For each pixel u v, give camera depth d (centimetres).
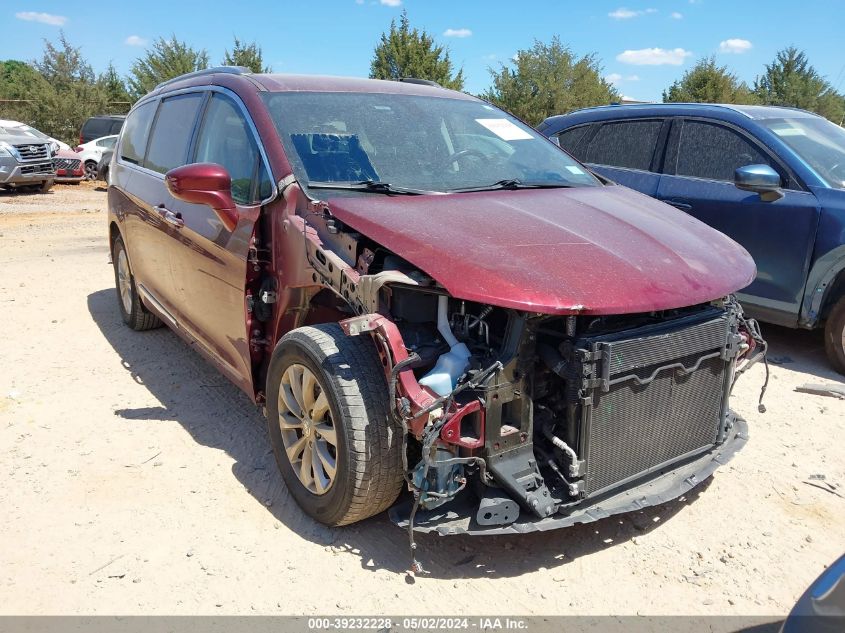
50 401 458
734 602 277
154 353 552
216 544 309
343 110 389
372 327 269
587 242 296
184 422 429
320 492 311
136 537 313
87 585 282
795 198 526
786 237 529
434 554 304
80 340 585
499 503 267
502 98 3778
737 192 560
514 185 378
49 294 736
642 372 285
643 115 651
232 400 461
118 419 432
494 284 259
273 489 353
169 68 4278
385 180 354
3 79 4644
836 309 513
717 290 294
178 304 464
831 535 322
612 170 655
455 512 279
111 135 2523
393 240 285
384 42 3578
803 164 534
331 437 297
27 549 304
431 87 465
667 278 283
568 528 324
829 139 577
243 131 382
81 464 375
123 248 588
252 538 313
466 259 270
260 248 351
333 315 354
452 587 283
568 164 435
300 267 323
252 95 386
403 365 264
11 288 757
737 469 379
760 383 507
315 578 288
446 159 385
